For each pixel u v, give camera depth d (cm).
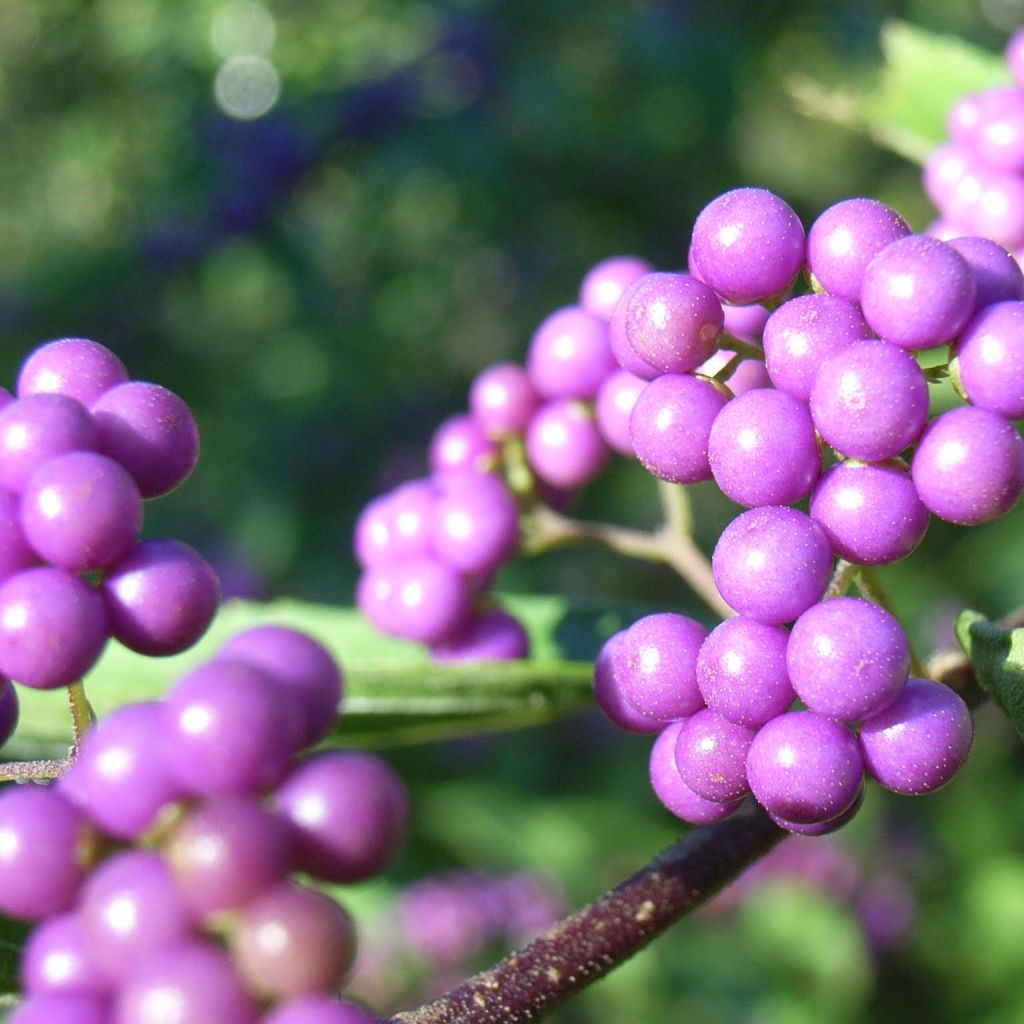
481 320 52
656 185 48
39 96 58
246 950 10
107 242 53
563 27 50
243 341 51
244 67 54
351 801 10
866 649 11
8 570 11
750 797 13
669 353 12
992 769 37
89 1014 10
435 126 50
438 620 15
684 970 33
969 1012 34
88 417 11
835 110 18
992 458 11
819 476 12
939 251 12
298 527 46
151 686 15
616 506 41
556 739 37
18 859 10
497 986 12
